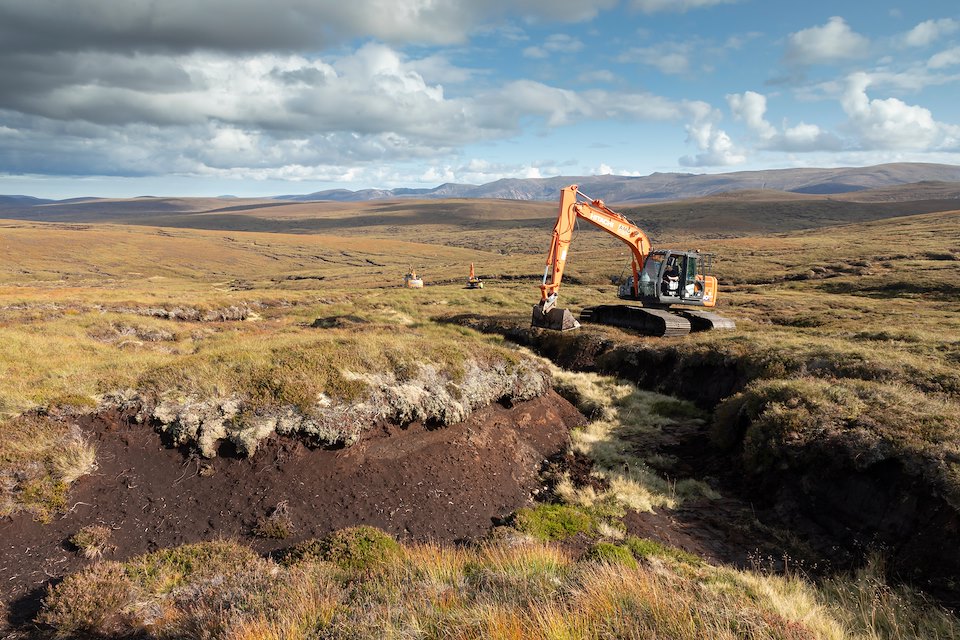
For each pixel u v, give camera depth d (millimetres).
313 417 11188
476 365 15328
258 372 12180
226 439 10625
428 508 10688
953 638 6859
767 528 10602
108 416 10648
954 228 98750
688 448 15172
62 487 8898
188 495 9648
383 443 11867
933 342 19406
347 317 33750
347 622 5734
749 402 14164
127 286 81562
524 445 14180
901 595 7977
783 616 6582
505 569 7453
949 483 8727
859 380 14195
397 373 13531
